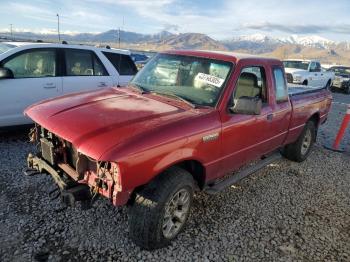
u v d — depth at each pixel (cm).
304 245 362
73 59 664
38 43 641
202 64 404
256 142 435
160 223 309
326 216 429
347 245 369
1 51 605
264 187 499
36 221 355
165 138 297
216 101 365
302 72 1761
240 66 391
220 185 403
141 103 355
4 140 594
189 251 331
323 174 578
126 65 766
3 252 306
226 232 369
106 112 324
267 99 455
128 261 309
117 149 267
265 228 386
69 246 321
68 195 290
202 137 332
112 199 279
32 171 363
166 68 426
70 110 333
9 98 575
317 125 649
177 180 312
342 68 2494
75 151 310
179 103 363
